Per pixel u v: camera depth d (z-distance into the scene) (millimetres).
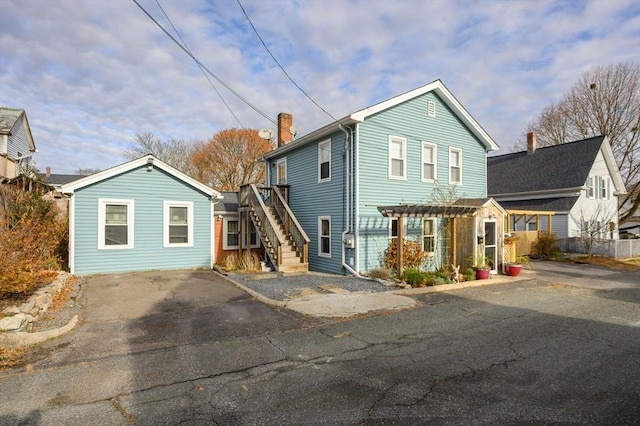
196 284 9812
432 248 13188
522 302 8188
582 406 3445
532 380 4039
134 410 3387
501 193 23688
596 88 28203
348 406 3457
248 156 35125
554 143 32562
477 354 4875
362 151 11812
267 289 9086
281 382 3998
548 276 12367
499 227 12672
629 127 26766
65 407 3436
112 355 4793
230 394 3715
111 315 6746
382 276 10750
